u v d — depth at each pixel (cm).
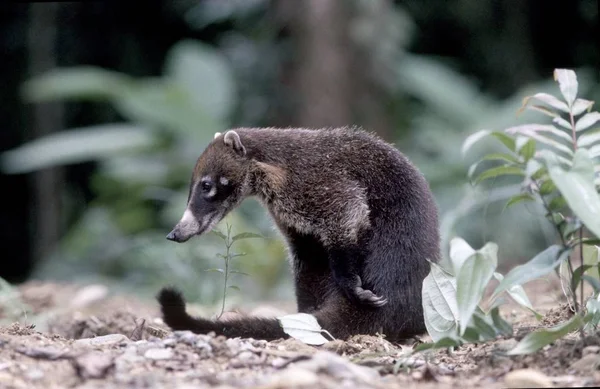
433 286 620
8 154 2286
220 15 2006
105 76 1909
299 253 806
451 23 2278
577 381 507
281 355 587
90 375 523
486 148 1748
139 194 1856
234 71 1923
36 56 2273
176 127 1834
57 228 2228
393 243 739
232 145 838
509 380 510
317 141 808
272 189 805
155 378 523
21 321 891
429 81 1942
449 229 989
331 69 1827
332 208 766
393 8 1973
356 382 512
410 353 584
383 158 771
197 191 851
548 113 650
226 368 557
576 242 582
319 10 1825
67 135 1939
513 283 557
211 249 1138
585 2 2200
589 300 627
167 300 737
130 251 1708
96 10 2314
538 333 552
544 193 589
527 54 2241
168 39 2389
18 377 522
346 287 739
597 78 2080
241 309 1014
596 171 604
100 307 1063
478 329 575
